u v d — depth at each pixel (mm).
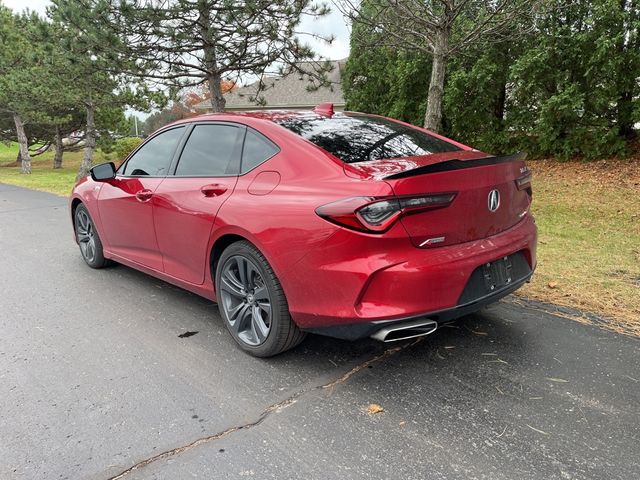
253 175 3178
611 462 2162
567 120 10289
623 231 6344
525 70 10055
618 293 4113
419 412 2568
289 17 9094
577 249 5520
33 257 5852
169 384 2914
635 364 2988
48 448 2350
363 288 2529
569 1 9320
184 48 9469
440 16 7109
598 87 9617
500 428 2416
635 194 8141
